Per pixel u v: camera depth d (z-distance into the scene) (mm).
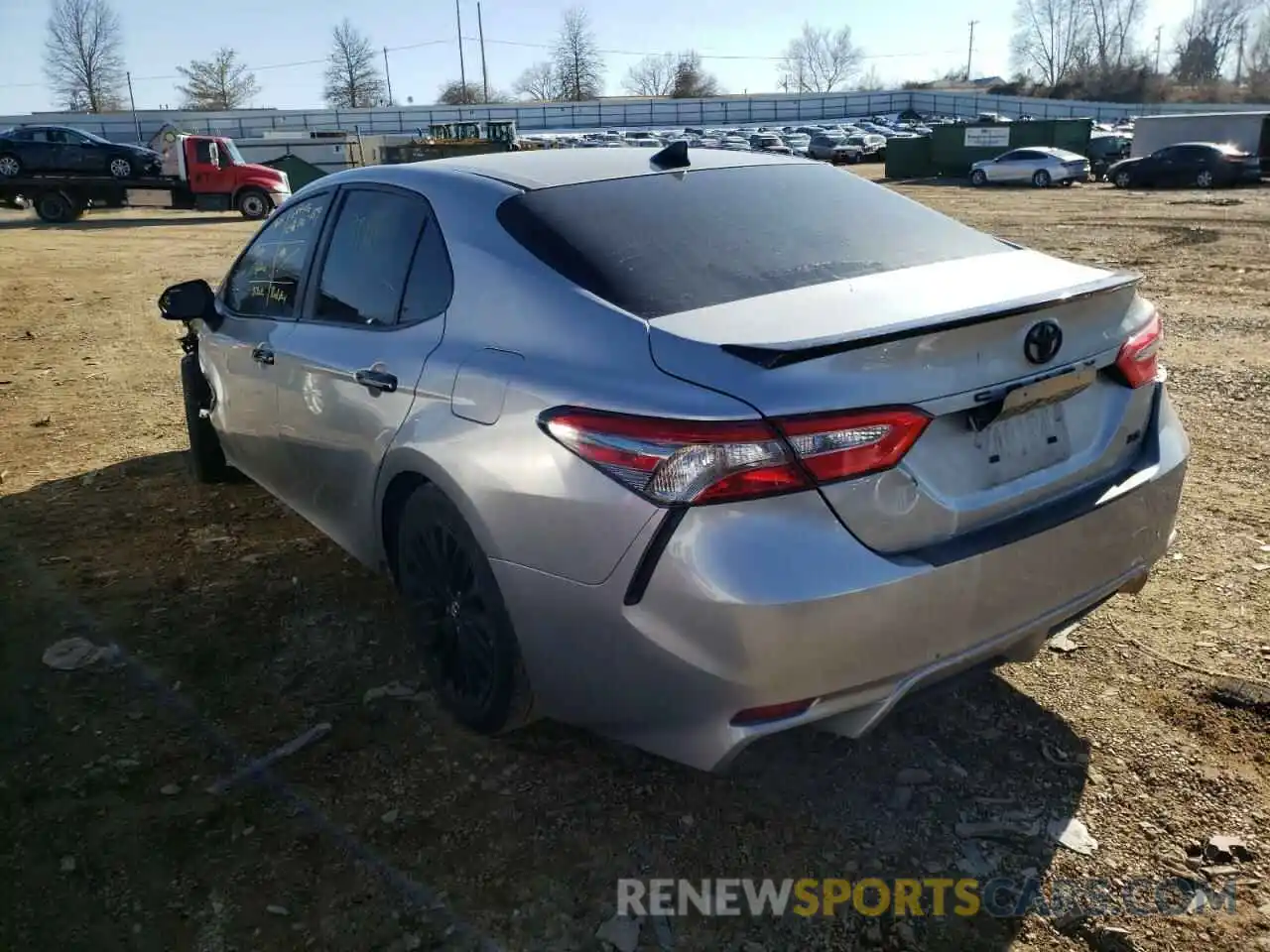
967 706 3113
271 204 27891
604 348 2445
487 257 2850
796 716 2254
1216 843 2529
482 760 2910
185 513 4773
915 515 2289
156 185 27078
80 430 6262
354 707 3170
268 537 4457
